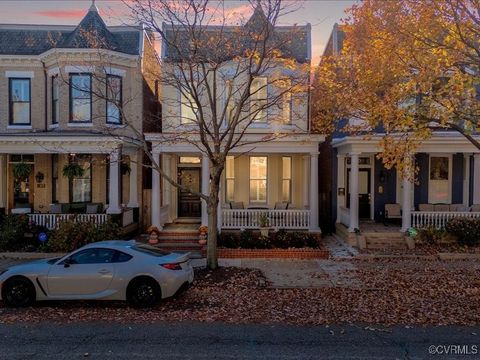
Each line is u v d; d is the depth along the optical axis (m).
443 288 10.59
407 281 11.34
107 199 18.70
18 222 15.70
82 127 17.59
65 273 9.22
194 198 20.11
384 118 10.77
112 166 16.38
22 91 18.67
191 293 10.27
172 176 19.62
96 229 15.12
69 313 8.78
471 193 18.27
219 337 7.30
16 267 9.52
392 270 12.69
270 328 7.78
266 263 13.72
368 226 17.75
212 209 12.32
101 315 8.63
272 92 16.44
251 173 19.36
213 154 12.81
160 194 17.72
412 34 10.23
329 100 13.51
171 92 17.19
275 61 14.81
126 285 9.18
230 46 14.48
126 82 18.30
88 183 18.70
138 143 18.00
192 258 14.59
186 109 17.27
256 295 10.11
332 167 19.16
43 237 15.26
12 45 19.00
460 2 9.51
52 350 6.68
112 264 9.29
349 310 8.88
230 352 6.60
